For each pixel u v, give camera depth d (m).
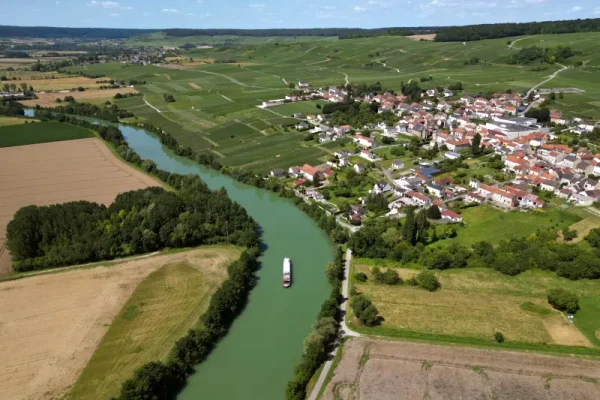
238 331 107.81
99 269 130.25
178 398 88.38
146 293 118.75
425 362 95.88
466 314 111.56
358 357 97.75
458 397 87.19
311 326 109.94
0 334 102.12
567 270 123.88
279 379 93.25
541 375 92.00
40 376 90.19
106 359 94.88
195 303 114.50
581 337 102.56
